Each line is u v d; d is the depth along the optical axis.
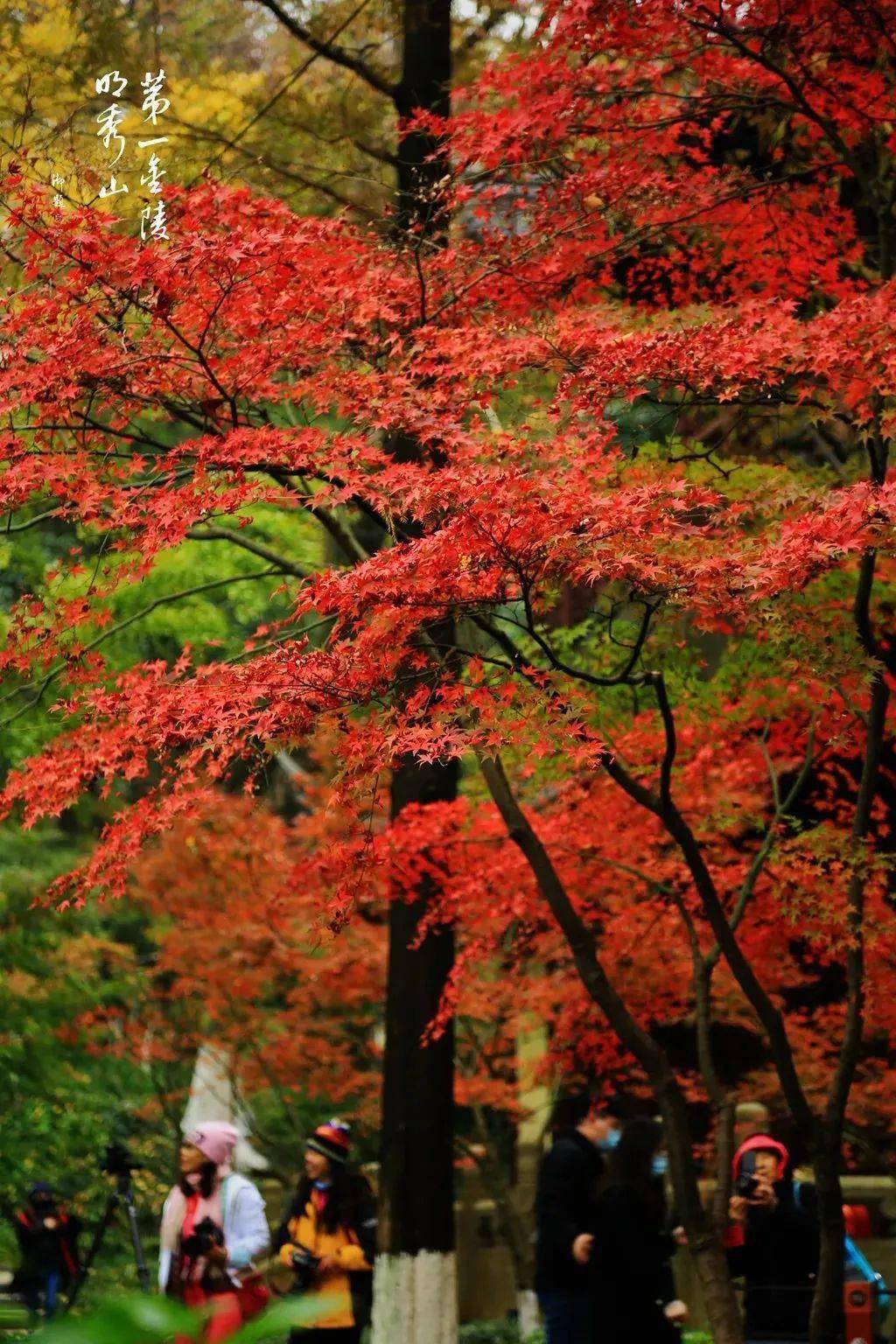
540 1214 8.45
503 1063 17.19
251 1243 8.35
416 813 10.21
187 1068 21.33
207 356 7.52
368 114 11.80
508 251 8.60
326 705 6.58
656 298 10.05
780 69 8.59
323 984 16.97
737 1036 17.62
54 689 12.12
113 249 7.01
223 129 11.24
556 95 8.76
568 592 11.24
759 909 10.91
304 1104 21.88
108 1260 19.06
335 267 7.73
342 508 8.77
